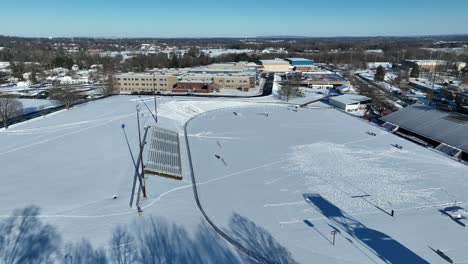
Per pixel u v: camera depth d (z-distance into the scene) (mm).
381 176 40875
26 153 43500
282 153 49031
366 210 32750
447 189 37375
